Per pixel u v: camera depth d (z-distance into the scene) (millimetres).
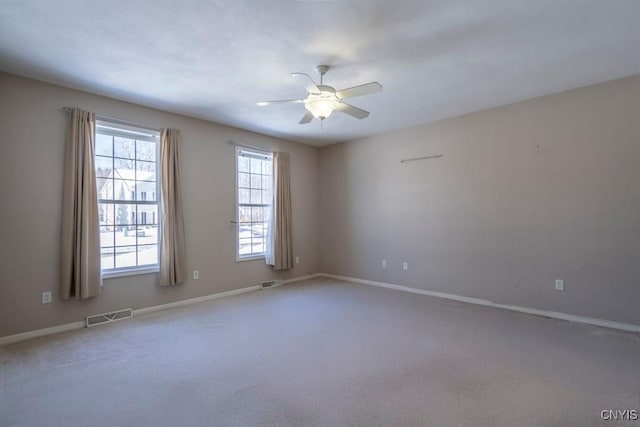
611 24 2408
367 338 3156
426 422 1892
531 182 3961
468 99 3941
